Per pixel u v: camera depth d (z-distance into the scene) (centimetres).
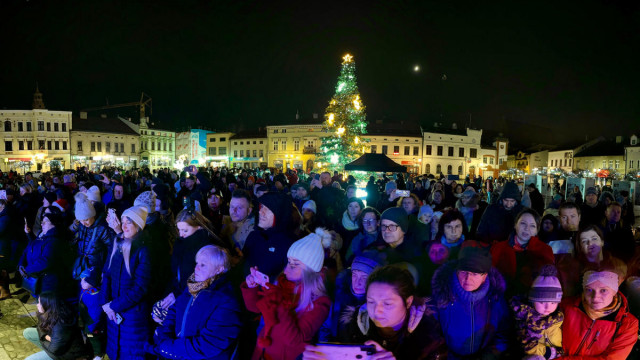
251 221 393
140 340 305
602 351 233
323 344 209
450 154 5362
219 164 5938
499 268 310
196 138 6066
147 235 316
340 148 2095
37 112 4838
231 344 249
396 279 198
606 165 5044
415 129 5444
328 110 2102
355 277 250
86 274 349
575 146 5712
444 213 359
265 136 5534
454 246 344
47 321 312
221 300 244
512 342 234
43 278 391
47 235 397
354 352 203
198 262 250
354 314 229
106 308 305
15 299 504
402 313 199
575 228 387
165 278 343
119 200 596
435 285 243
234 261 317
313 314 222
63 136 4988
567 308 248
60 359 321
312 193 732
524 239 330
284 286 233
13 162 4838
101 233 375
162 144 6247
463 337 231
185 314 252
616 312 235
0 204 513
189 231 318
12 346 376
